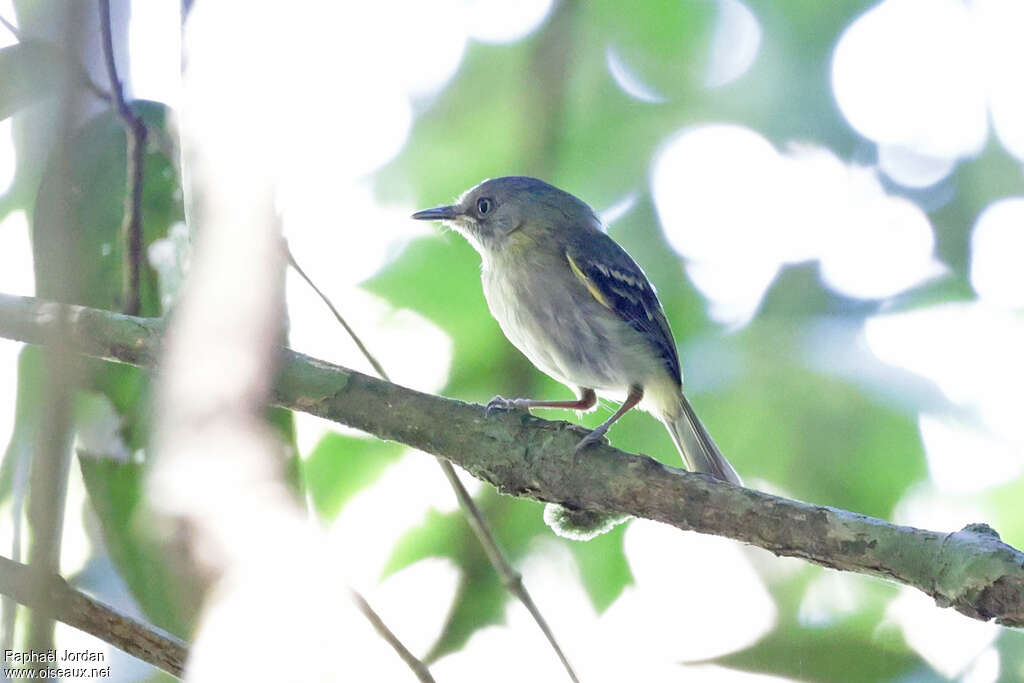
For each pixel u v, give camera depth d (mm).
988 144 13953
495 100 12992
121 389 6852
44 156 6301
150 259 7367
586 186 12992
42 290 6508
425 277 11875
